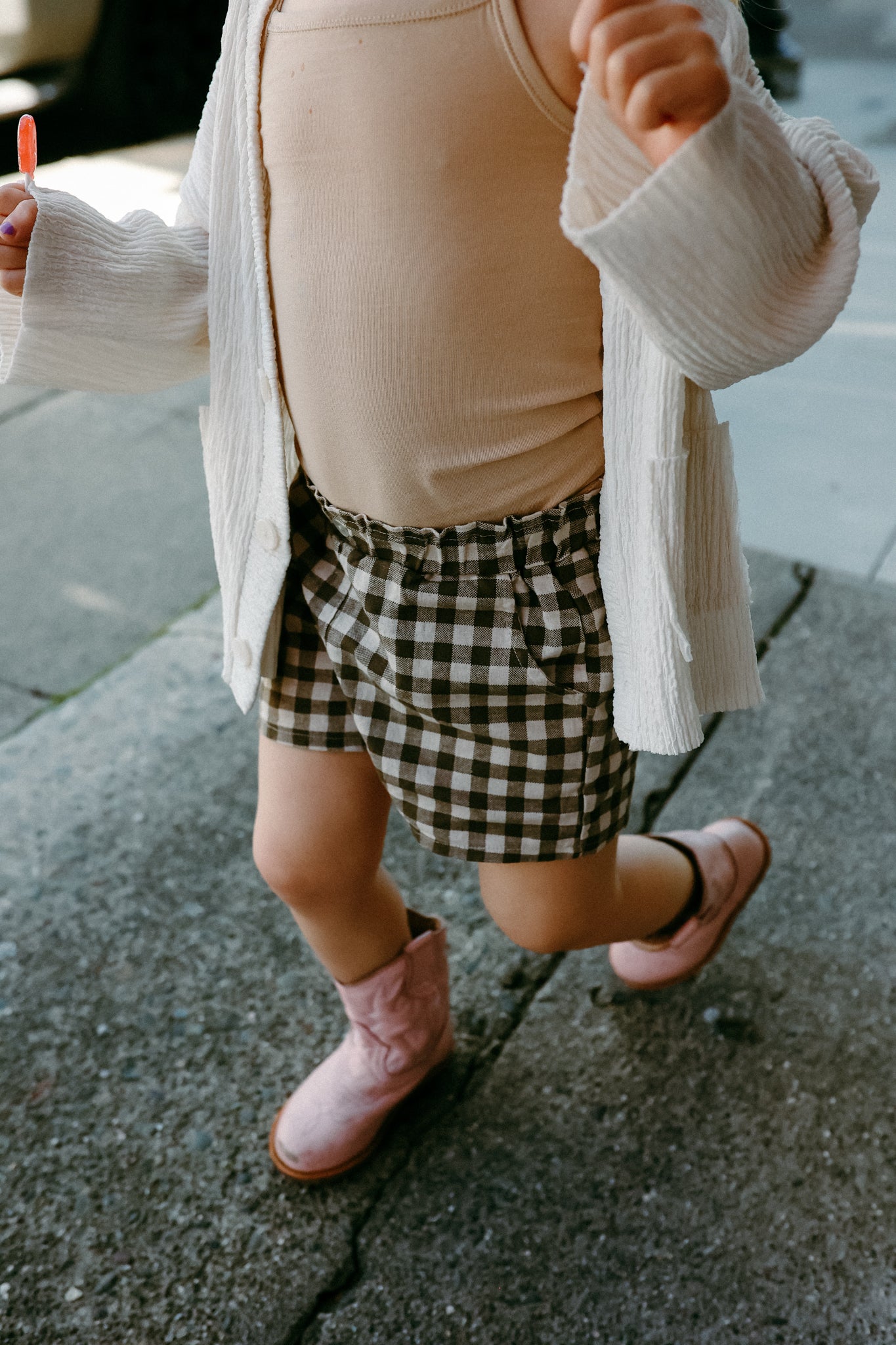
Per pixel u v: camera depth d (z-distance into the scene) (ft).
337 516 4.08
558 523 3.85
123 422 12.01
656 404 3.43
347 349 3.66
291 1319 4.91
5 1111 5.71
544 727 4.04
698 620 4.03
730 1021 6.03
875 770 7.49
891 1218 5.13
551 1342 4.79
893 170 17.17
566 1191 5.32
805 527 9.89
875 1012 6.04
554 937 4.72
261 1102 5.76
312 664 4.49
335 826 4.64
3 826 7.30
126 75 18.42
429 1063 5.52
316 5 3.41
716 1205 5.22
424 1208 5.29
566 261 3.47
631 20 2.64
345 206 3.49
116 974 6.39
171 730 8.08
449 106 3.25
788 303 3.04
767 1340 4.74
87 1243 5.19
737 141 2.72
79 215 3.98
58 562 9.84
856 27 26.13
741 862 5.97
